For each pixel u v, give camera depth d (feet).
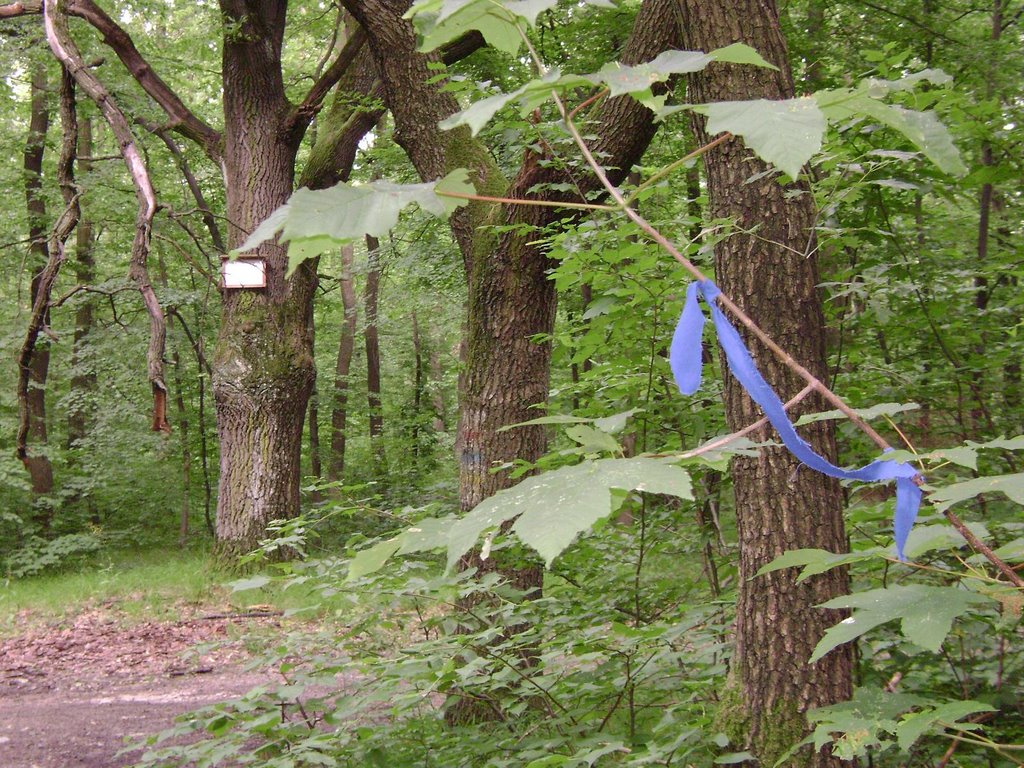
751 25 9.64
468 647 11.04
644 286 13.14
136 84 47.01
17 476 48.65
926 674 9.70
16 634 33.94
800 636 9.34
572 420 3.23
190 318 57.31
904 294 12.96
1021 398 14.02
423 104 22.22
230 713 11.21
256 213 41.63
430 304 56.49
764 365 9.66
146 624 34.78
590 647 10.91
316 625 30.12
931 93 9.91
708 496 13.38
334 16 63.00
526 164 17.92
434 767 11.63
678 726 10.53
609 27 32.14
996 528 8.87
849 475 3.10
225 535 41.81
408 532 2.98
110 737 22.21
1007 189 16.90
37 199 53.36
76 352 54.19
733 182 10.03
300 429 43.55
